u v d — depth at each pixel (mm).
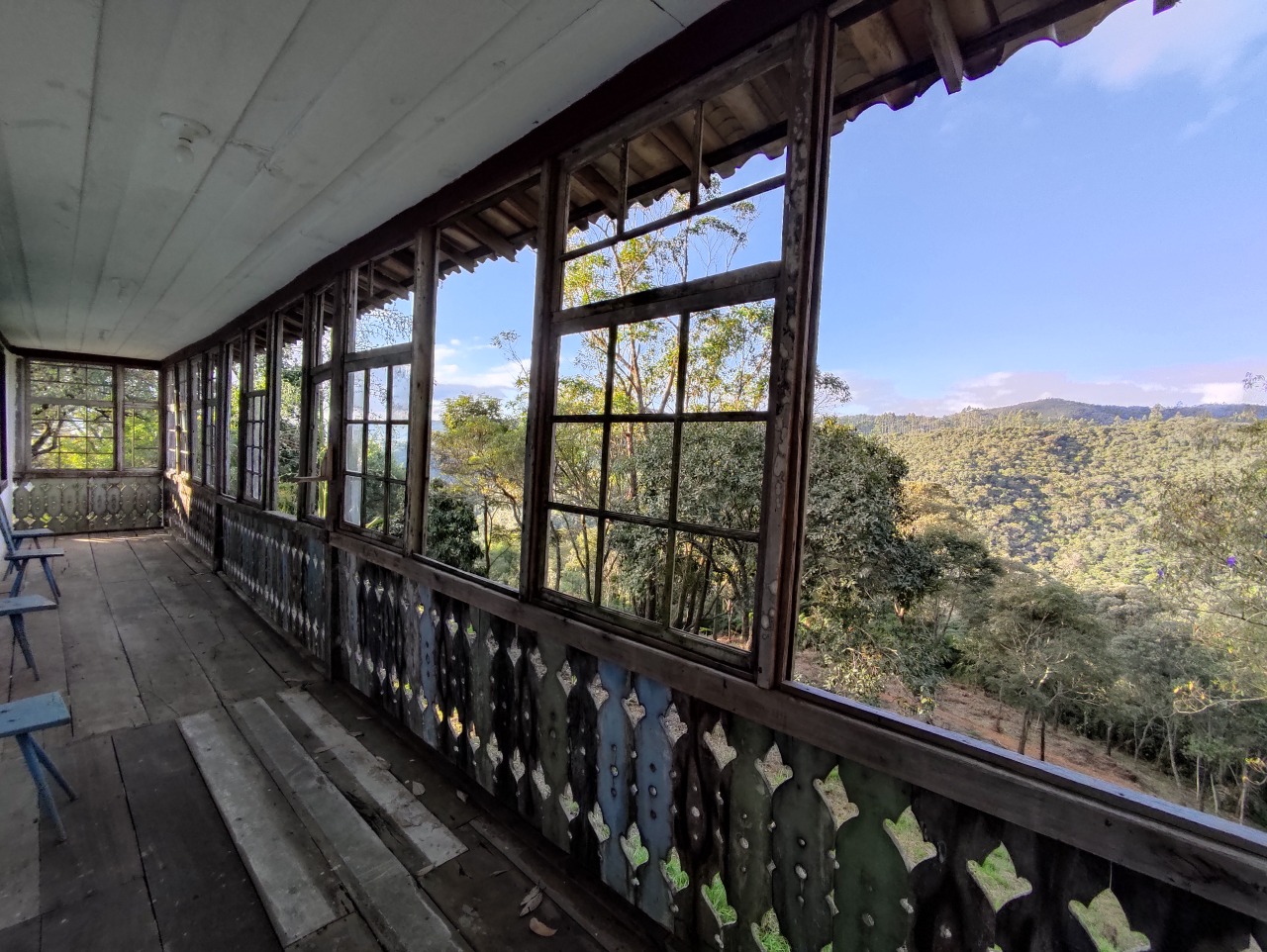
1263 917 663
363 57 1521
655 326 3615
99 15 1363
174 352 7566
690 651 1385
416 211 2537
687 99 1447
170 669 3260
